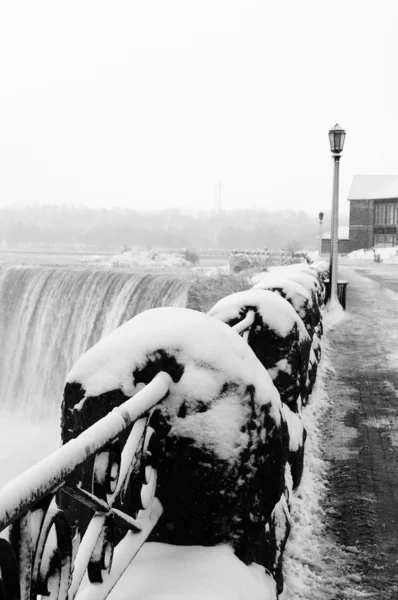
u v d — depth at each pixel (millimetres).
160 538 2523
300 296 7270
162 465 2498
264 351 4930
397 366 8766
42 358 23688
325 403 6922
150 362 2576
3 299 25203
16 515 1283
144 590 2156
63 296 23562
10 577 1311
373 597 3295
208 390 2506
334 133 14945
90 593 1814
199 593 2143
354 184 75188
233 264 32812
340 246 74875
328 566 3590
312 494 4523
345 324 12828
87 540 1796
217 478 2459
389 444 5629
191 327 2668
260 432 2541
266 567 2926
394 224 71188
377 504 4355
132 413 1979
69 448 1558
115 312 21672
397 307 15375
